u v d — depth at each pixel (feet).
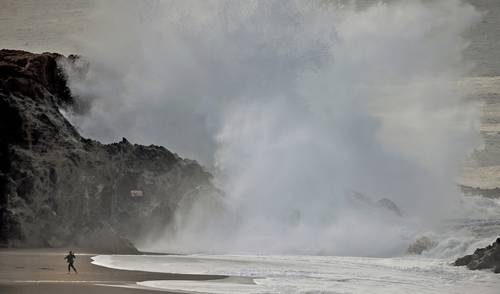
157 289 284.82
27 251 398.21
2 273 310.65
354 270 370.12
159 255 416.46
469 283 336.08
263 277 333.62
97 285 287.28
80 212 456.04
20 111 465.47
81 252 408.46
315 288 308.19
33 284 283.38
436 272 367.04
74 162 462.60
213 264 373.81
